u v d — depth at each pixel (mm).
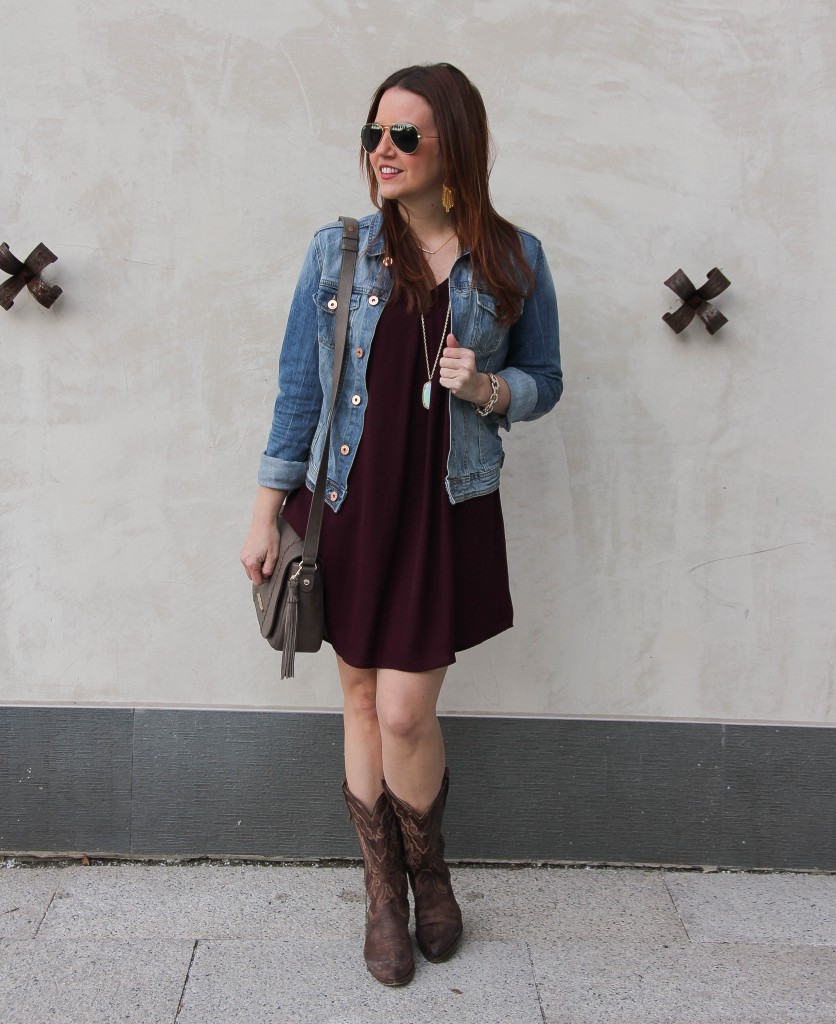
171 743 2693
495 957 2311
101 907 2490
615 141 2523
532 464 2645
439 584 2057
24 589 2672
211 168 2531
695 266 2566
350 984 2205
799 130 2516
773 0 2467
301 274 2139
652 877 2693
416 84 1915
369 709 2250
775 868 2717
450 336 1940
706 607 2691
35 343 2588
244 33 2482
